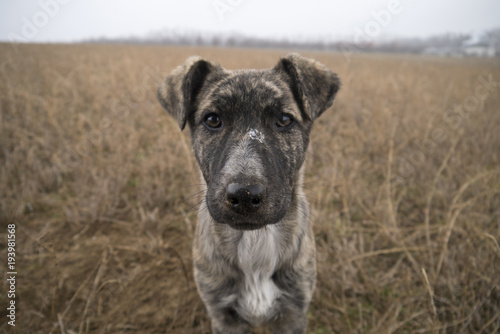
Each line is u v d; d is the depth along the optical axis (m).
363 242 0.51
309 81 0.36
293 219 0.36
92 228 0.55
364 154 0.75
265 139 0.32
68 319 0.42
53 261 0.43
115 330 0.41
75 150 0.73
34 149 0.73
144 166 0.67
